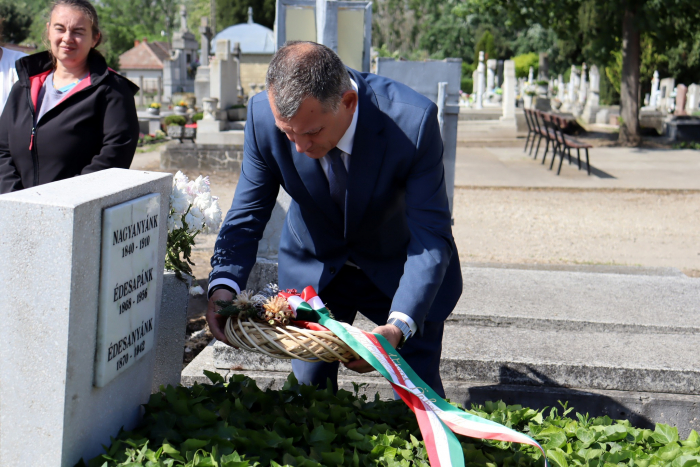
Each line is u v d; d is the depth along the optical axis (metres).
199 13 65.06
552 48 42.19
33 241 1.36
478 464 1.66
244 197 2.09
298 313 1.67
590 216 8.55
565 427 2.01
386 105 1.96
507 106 18.55
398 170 1.96
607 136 18.22
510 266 5.88
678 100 21.38
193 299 4.50
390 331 1.71
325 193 2.04
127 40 56.34
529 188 10.53
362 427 1.85
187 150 11.69
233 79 14.52
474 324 3.60
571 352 3.17
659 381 2.98
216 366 3.20
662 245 7.08
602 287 4.23
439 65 5.98
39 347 1.41
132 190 1.63
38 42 28.64
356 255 2.23
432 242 1.89
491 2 16.48
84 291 1.44
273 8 42.53
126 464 1.49
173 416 1.76
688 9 15.01
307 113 1.60
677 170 12.48
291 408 1.89
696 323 3.54
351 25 4.51
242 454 1.63
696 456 1.78
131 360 1.71
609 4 15.48
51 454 1.46
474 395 3.00
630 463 1.73
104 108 2.76
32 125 2.74
